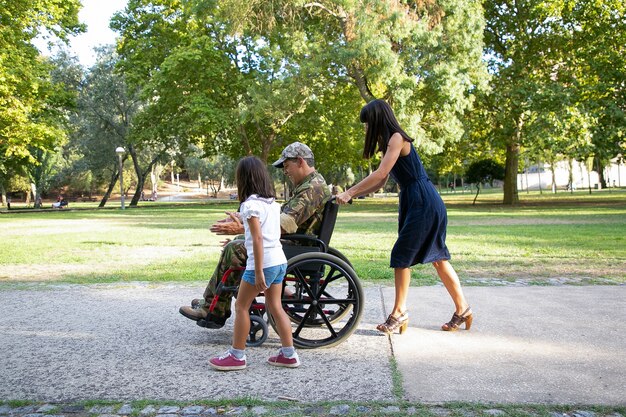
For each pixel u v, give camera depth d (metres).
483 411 2.84
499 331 4.43
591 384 3.22
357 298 4.12
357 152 36.00
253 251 3.46
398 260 4.30
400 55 24.69
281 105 26.94
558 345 4.02
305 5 25.38
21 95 25.67
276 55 26.89
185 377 3.48
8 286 6.87
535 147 28.14
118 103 45.34
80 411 2.93
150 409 2.94
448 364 3.64
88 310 5.45
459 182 106.44
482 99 28.44
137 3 38.22
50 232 15.88
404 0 24.05
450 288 4.47
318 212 4.21
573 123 25.89
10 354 4.00
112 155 46.16
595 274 6.99
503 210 24.11
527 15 29.19
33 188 63.50
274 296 3.67
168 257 9.62
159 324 4.87
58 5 28.05
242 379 3.43
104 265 8.70
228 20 26.50
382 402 2.98
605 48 26.83
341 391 3.18
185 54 31.47
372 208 31.14
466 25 24.72
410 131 23.73
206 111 31.42
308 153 4.27
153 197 71.25
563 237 11.49
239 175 3.64
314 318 4.65
